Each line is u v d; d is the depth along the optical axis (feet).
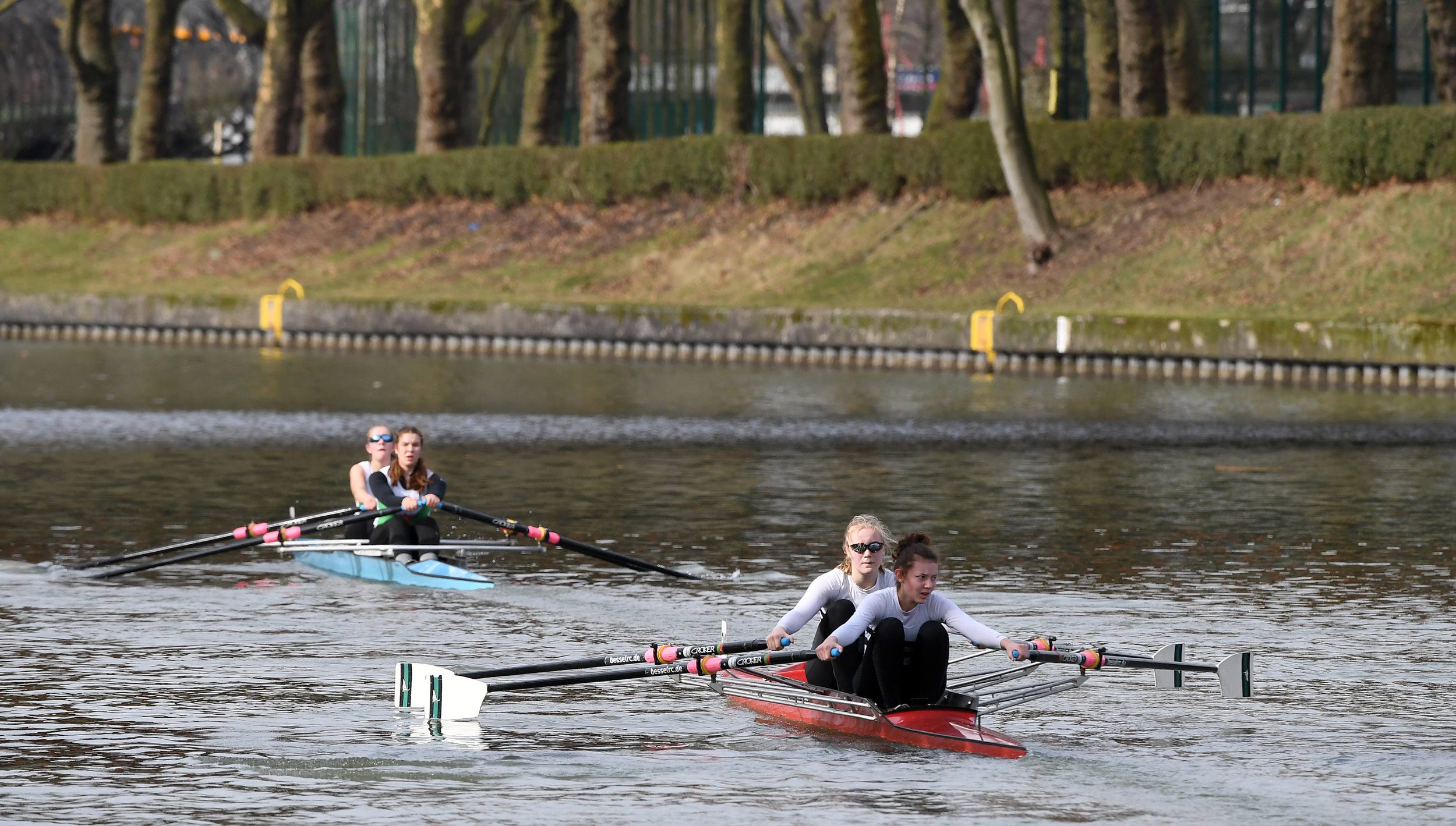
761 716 128.57
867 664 123.24
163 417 371.56
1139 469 290.76
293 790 108.17
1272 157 579.07
